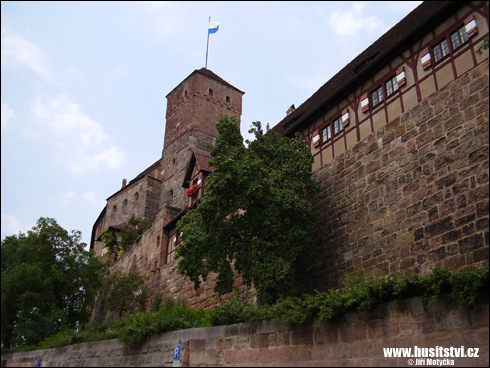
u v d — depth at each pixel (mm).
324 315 9555
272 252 15188
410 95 15336
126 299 27453
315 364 9648
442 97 14172
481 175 12367
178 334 13219
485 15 13438
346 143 17594
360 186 16375
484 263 11625
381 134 16078
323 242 17359
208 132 42750
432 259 13039
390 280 8945
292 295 17953
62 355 18422
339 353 9312
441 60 14539
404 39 15672
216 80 45344
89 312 28875
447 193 13164
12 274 25453
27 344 23609
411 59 15648
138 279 28078
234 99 45906
